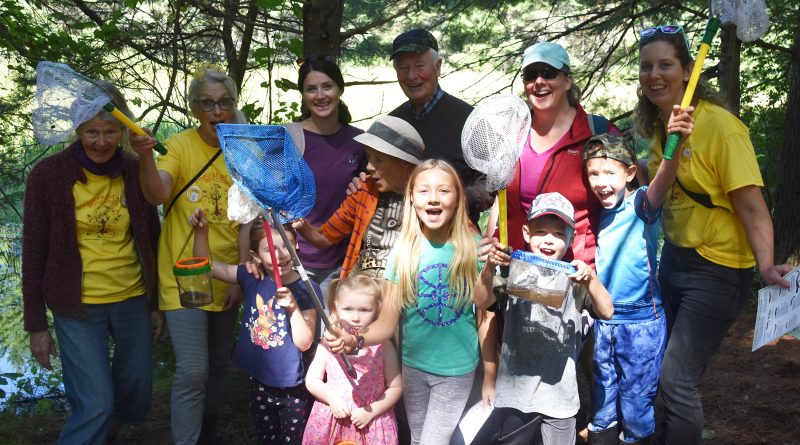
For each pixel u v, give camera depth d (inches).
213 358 174.4
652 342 148.3
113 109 140.6
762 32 129.6
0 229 342.3
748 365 232.8
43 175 152.9
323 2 221.9
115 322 159.8
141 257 160.1
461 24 353.4
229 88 162.6
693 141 141.0
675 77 142.3
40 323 154.4
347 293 142.4
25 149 302.5
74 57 256.1
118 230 157.6
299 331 146.2
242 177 131.5
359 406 144.7
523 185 154.3
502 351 145.8
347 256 155.5
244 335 157.4
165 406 211.8
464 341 145.3
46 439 198.1
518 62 348.5
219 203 165.3
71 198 152.4
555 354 142.9
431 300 142.9
